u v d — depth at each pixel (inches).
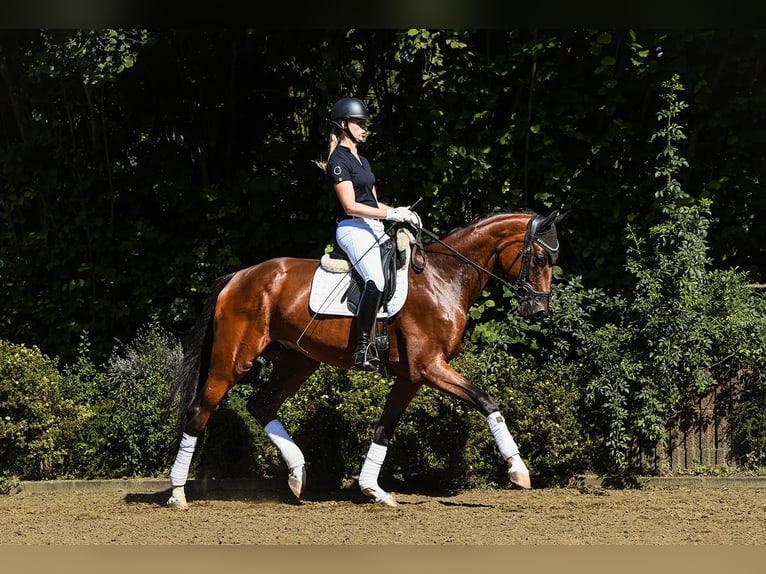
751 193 512.4
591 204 504.1
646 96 504.1
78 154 558.9
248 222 546.6
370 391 446.6
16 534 346.6
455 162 508.1
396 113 529.7
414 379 392.5
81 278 559.5
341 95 523.5
